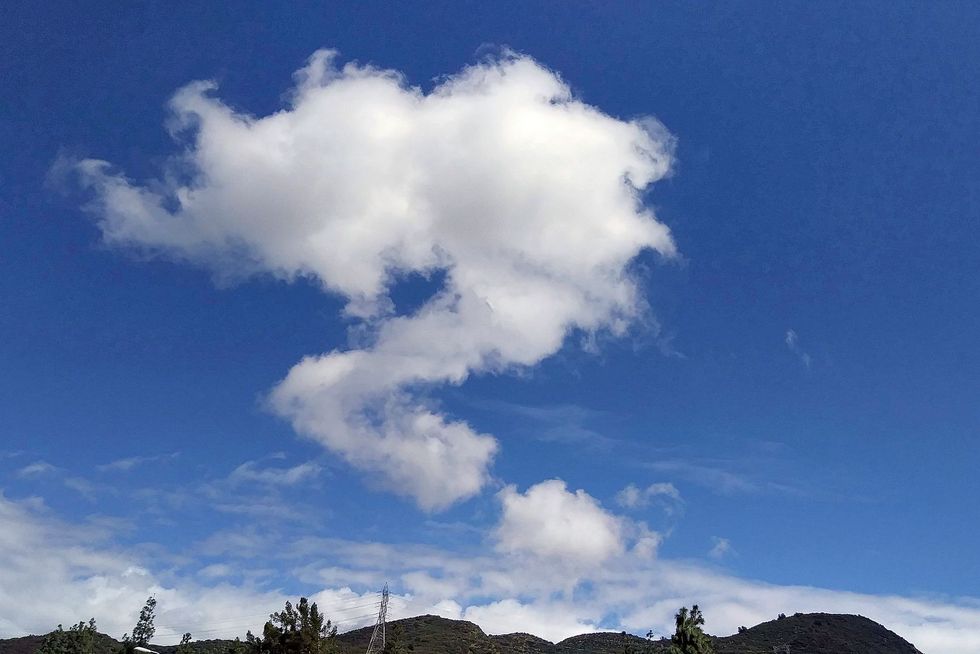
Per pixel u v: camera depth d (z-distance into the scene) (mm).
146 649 133250
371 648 152875
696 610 77812
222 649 156750
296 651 88438
